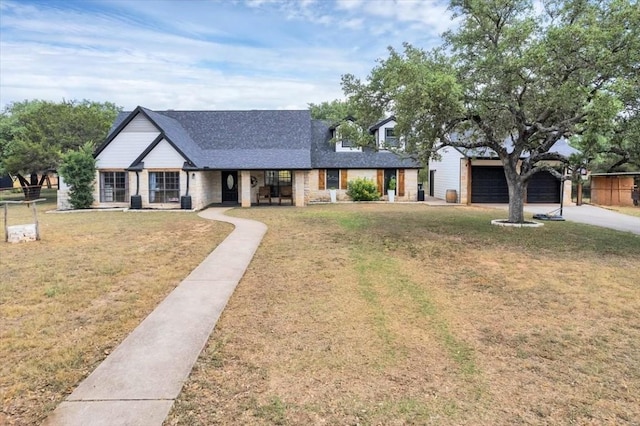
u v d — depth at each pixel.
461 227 14.16
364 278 7.64
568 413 3.46
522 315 5.79
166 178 21.50
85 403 3.47
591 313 5.87
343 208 21.61
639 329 5.29
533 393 3.77
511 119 13.23
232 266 8.48
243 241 11.41
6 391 3.66
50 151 25.94
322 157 26.89
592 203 25.73
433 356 4.51
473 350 4.67
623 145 10.71
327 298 6.44
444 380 3.99
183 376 3.95
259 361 4.32
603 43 9.98
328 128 28.84
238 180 24.97
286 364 4.27
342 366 4.24
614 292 6.84
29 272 7.88
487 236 12.30
